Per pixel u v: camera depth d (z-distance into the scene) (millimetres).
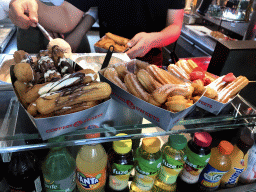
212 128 879
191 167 997
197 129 866
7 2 1638
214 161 999
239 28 2525
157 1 1861
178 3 1878
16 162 792
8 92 903
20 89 742
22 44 2045
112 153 921
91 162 838
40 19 1798
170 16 1932
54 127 653
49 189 875
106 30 2156
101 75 880
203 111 930
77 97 662
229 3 2111
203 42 2520
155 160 897
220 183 1118
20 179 796
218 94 928
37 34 1984
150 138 888
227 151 924
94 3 1888
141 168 913
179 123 855
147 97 773
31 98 673
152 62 1965
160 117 738
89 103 688
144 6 1914
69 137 739
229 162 1005
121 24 2047
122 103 851
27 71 744
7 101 860
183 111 721
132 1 1879
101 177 875
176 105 683
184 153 987
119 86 830
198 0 3072
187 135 1053
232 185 1110
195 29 2844
